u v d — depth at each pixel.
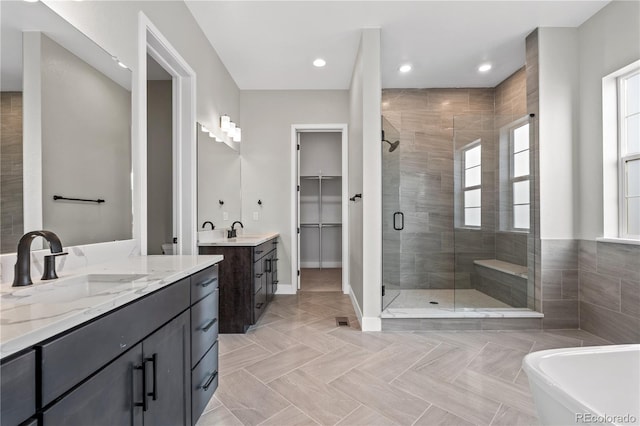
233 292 2.75
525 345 2.47
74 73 1.33
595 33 2.63
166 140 2.65
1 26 1.04
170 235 2.62
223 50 3.20
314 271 5.75
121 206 1.64
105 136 1.53
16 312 0.74
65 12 1.29
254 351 2.37
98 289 1.19
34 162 1.15
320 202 6.13
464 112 4.18
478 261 3.40
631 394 1.07
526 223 3.03
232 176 3.82
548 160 2.82
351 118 3.89
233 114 3.90
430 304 3.33
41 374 0.65
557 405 0.87
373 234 2.83
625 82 2.51
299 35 2.93
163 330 1.15
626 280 2.40
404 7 2.53
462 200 3.43
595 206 2.66
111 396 0.86
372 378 1.97
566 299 2.82
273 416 1.59
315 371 2.05
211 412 1.62
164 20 2.14
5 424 0.58
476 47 3.16
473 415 1.61
